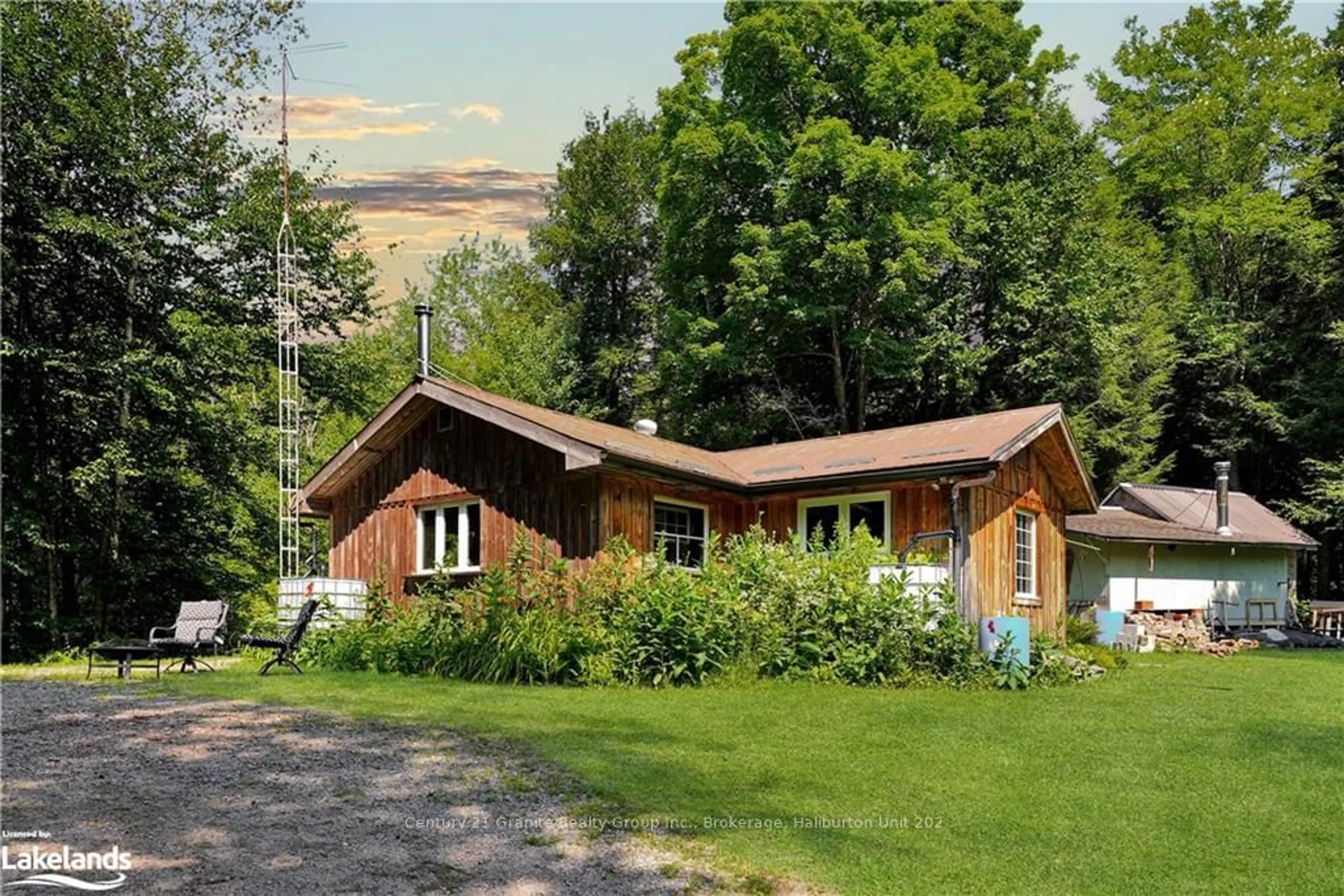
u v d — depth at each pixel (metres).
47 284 20.02
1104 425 30.69
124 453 19.11
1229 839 5.48
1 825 5.18
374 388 26.58
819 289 26.55
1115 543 23.16
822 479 14.66
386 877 4.62
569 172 38.75
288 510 18.20
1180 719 9.33
